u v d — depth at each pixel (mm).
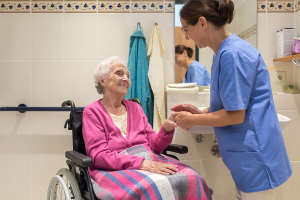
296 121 1776
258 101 984
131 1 1858
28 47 1849
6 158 1859
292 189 1796
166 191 875
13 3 1835
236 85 917
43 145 1874
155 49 1819
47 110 1791
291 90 1798
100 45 1864
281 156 980
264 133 968
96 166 1074
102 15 1858
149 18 1866
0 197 1860
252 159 962
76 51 1863
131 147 1146
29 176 1872
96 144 1092
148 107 1821
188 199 917
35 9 1843
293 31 1765
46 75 1863
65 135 1880
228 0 1011
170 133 1193
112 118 1231
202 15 1006
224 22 1006
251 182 970
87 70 1871
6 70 1850
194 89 1696
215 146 1764
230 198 1809
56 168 1881
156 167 989
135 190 865
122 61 1316
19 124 1863
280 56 1806
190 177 944
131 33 1865
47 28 1851
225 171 1792
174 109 1277
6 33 1839
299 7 1795
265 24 1872
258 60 984
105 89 1256
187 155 1771
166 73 1884
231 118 942
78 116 1260
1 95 1851
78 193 1049
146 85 1811
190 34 1077
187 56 1861
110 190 937
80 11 1855
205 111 1280
